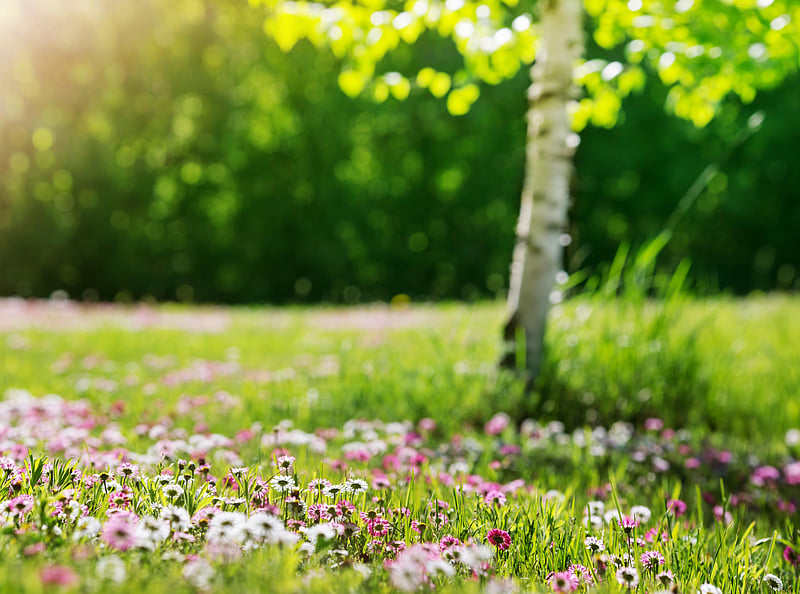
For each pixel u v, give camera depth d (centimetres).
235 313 1645
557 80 595
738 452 508
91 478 262
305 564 203
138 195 2666
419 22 663
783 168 2753
